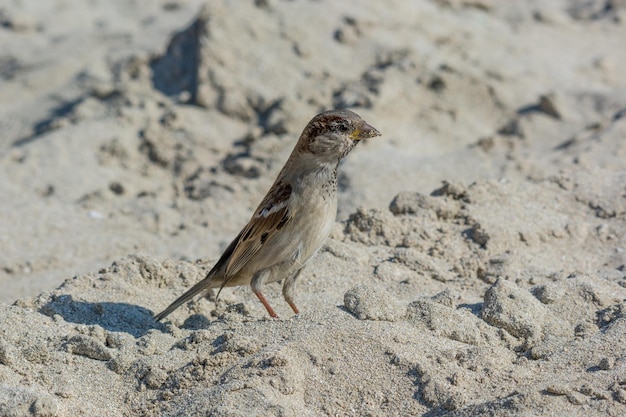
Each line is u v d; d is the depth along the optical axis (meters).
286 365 8.00
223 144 17.25
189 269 10.83
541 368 8.12
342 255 11.11
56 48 23.41
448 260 11.29
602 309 9.27
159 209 15.40
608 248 11.69
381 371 8.07
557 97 17.81
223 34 18.80
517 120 17.44
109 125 17.92
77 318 9.64
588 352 8.20
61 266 13.66
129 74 20.00
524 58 20.62
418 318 8.91
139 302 10.15
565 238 11.91
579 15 24.25
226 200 15.52
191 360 8.53
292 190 9.36
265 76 18.41
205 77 18.25
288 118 17.11
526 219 12.16
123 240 14.38
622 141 15.55
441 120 17.59
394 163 16.05
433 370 7.98
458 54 19.89
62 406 7.93
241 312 9.69
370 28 19.86
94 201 15.72
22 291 12.80
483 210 12.30
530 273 10.77
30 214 15.30
